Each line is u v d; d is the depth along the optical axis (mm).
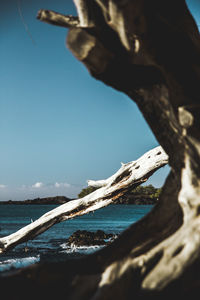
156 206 3859
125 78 3271
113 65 3160
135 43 3029
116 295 2826
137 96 3477
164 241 3195
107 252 3559
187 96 3213
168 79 3203
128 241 3637
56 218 9992
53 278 3152
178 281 2754
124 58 3139
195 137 3180
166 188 3889
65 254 16844
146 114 3574
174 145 3531
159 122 3535
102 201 9703
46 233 30734
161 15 3020
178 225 3623
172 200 3787
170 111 3365
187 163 3289
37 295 3025
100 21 3139
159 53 3082
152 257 3016
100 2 3037
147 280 2840
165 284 2756
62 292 3078
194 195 3197
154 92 3373
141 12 2805
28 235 9969
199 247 2820
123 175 9406
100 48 2982
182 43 3150
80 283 3037
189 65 3154
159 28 2994
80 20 3357
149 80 3297
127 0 2676
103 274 3072
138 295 2840
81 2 3176
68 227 39312
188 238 2928
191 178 3246
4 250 10031
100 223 48656
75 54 3002
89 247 19422
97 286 3002
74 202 9867
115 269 3002
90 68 3164
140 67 3207
